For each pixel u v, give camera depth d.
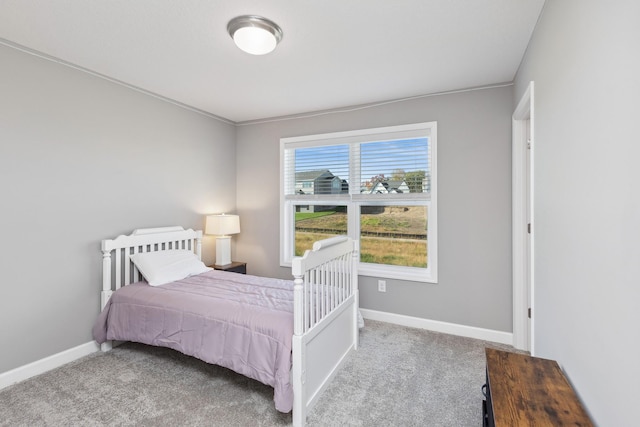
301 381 1.73
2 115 2.05
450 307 2.98
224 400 1.96
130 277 2.83
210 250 3.70
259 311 1.96
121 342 2.76
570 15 1.26
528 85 2.06
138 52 2.21
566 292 1.31
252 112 3.62
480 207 2.84
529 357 1.45
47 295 2.29
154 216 3.05
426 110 3.04
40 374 2.23
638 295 0.79
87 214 2.52
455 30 1.93
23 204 2.16
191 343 2.06
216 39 2.04
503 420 1.00
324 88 2.88
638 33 0.77
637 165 0.78
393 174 3.23
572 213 1.24
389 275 3.22
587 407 1.09
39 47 2.14
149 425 1.73
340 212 3.58
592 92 1.05
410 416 1.82
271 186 3.87
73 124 2.42
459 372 2.28
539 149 1.74
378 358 2.49
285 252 3.82
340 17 1.79
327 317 2.08
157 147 3.07
